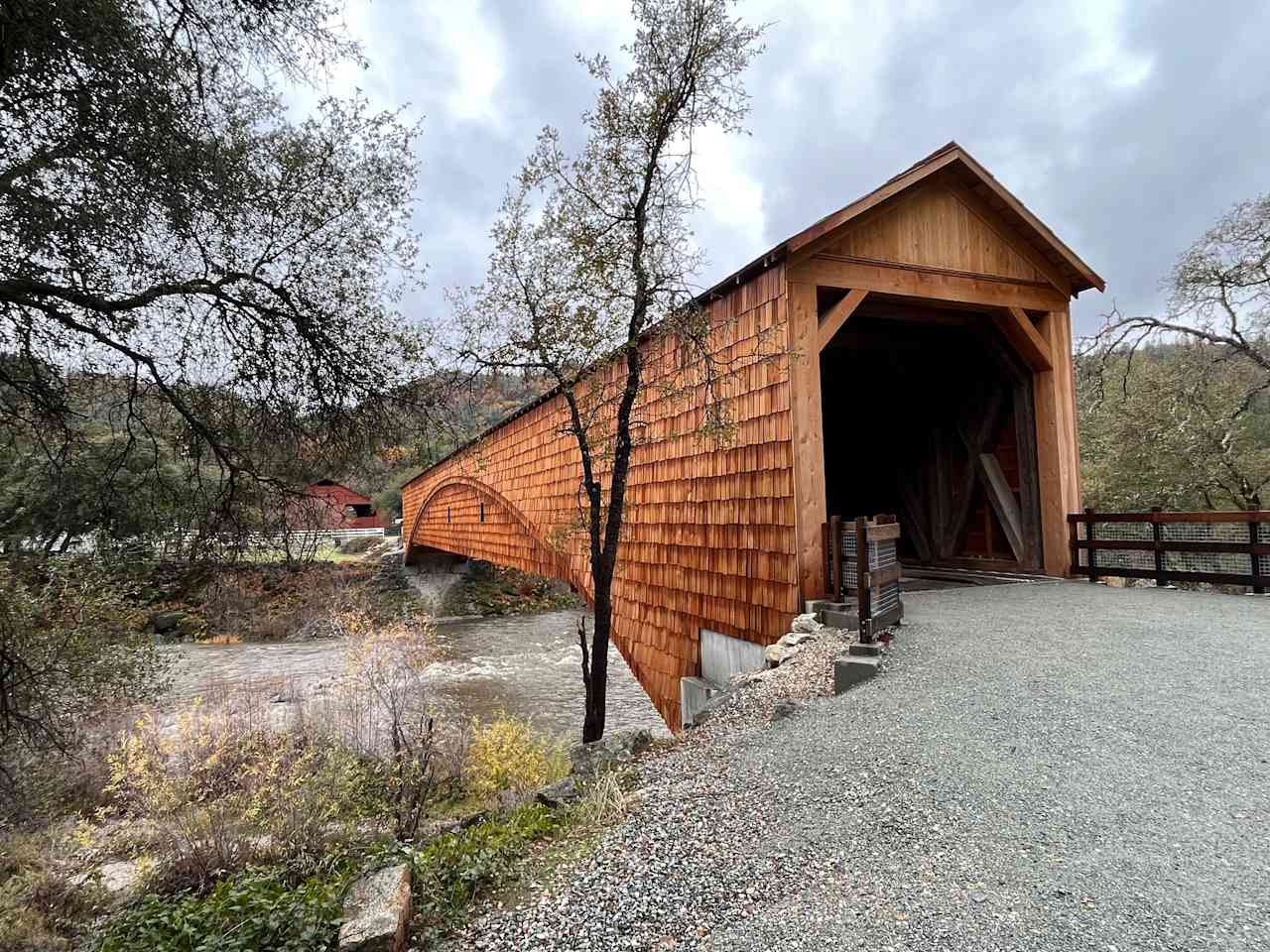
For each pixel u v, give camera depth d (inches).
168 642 669.3
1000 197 255.0
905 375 357.1
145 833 189.8
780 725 129.9
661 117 214.1
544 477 439.8
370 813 210.2
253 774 211.2
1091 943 58.7
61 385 168.2
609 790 117.3
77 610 237.6
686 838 91.1
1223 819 79.4
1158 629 174.1
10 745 219.1
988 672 142.2
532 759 270.1
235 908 98.7
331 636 698.8
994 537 311.4
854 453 412.2
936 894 68.7
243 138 159.2
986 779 93.7
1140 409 496.7
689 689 271.3
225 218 153.9
